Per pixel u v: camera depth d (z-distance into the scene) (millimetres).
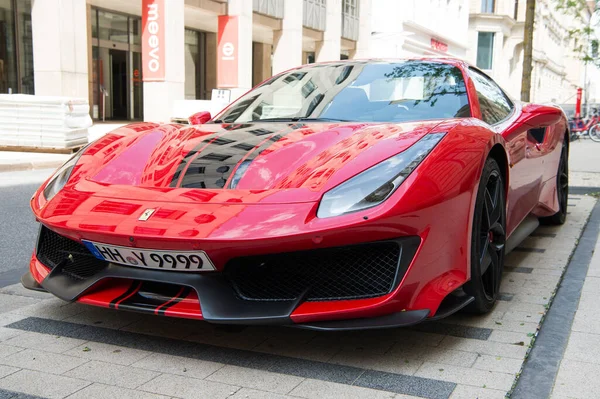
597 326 2504
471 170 2389
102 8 17828
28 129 10461
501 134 3027
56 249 2596
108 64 18328
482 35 42125
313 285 2188
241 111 3363
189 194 2281
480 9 41531
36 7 13633
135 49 19266
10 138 10547
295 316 2070
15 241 4277
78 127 10852
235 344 2355
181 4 16672
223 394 1933
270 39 25906
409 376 2057
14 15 15422
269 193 2207
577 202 5988
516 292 3035
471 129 2574
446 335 2441
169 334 2461
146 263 2209
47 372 2096
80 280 2422
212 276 2186
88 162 2729
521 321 2604
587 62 8734
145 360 2205
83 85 14375
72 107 10594
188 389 1968
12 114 10477
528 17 9625
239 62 19062
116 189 2436
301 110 3209
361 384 2000
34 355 2242
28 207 5707
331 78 3455
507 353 2252
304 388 1971
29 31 15711
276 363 2176
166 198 2279
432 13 33812
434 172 2232
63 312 2723
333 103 3203
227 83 19172
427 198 2154
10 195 6422
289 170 2336
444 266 2260
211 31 23547
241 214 2111
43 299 2914
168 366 2152
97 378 2051
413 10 30188
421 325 2555
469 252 2396
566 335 2406
